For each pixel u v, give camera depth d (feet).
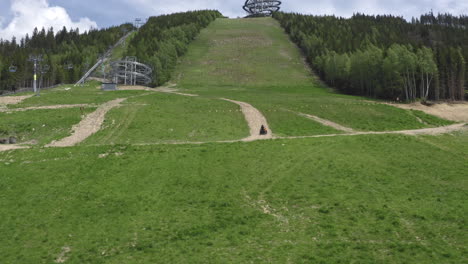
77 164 152.56
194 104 286.05
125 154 165.99
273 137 205.46
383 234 89.81
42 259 83.35
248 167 148.05
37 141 202.59
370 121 247.91
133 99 304.71
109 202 116.88
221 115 252.21
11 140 200.44
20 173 143.13
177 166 149.18
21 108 268.21
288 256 79.56
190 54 640.99
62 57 625.82
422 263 75.20
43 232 97.30
